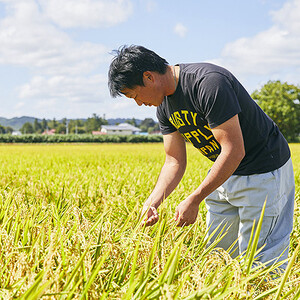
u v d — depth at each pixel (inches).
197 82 91.0
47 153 818.2
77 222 82.4
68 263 67.7
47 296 55.9
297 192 204.1
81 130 6338.6
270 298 67.2
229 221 110.6
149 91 92.8
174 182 113.5
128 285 67.1
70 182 212.2
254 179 100.2
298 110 2716.5
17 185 229.3
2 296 58.6
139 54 90.1
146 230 97.3
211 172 91.0
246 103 94.3
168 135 115.8
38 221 104.7
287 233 105.5
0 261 69.0
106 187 208.7
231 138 89.4
